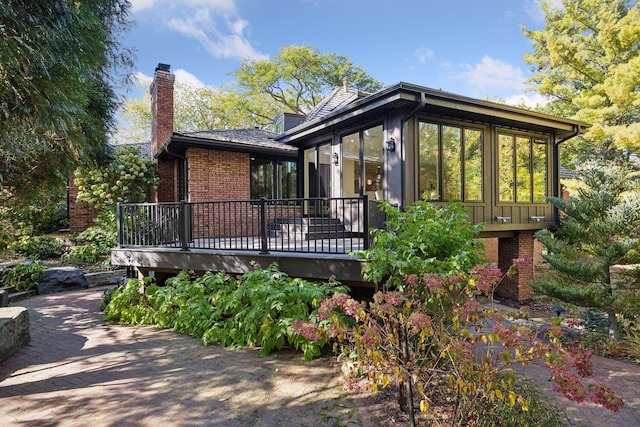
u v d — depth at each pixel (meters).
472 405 2.74
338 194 8.55
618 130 10.49
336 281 5.02
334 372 4.05
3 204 6.24
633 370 4.84
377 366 2.76
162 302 5.79
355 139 8.01
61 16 3.97
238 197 10.96
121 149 12.47
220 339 5.02
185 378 3.91
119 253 6.86
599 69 13.62
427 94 6.23
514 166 8.44
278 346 4.53
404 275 3.43
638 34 11.43
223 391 3.63
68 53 4.14
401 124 6.59
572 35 14.66
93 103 7.38
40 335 5.38
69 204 12.69
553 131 9.00
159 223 6.88
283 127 13.69
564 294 6.00
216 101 24.66
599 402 2.30
